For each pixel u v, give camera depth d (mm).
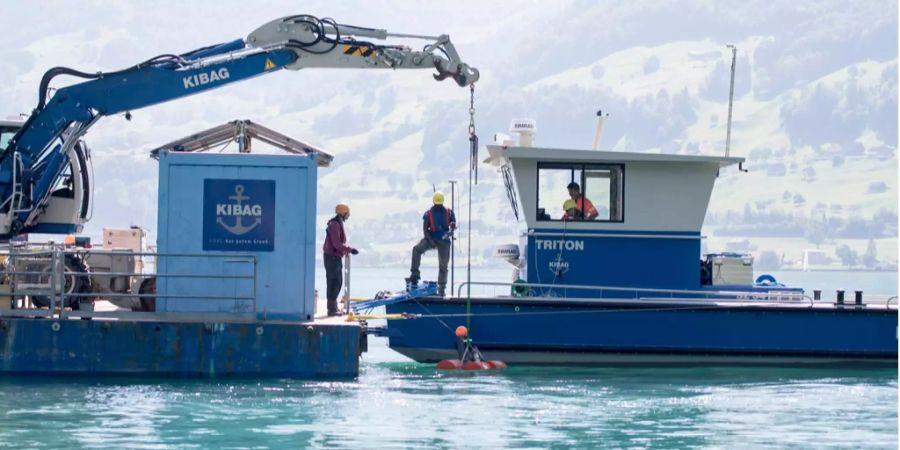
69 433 30922
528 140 46812
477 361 43656
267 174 39562
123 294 38625
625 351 44281
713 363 44656
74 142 44500
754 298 45594
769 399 38281
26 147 44469
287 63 44281
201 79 44219
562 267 45750
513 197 47938
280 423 32719
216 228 39469
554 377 42281
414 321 44250
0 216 43344
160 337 38156
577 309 44156
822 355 44656
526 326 44219
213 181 39438
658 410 36219
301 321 39531
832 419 35031
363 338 41000
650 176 45969
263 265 39531
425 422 33500
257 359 38406
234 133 44156
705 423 34219
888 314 44688
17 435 30609
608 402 37281
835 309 44656
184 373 38250
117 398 35531
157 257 39219
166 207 39375
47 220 46781
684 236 45969
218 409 34406
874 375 43469
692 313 44375
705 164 46000
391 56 44906
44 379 37938
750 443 31484
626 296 45812
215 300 39344
